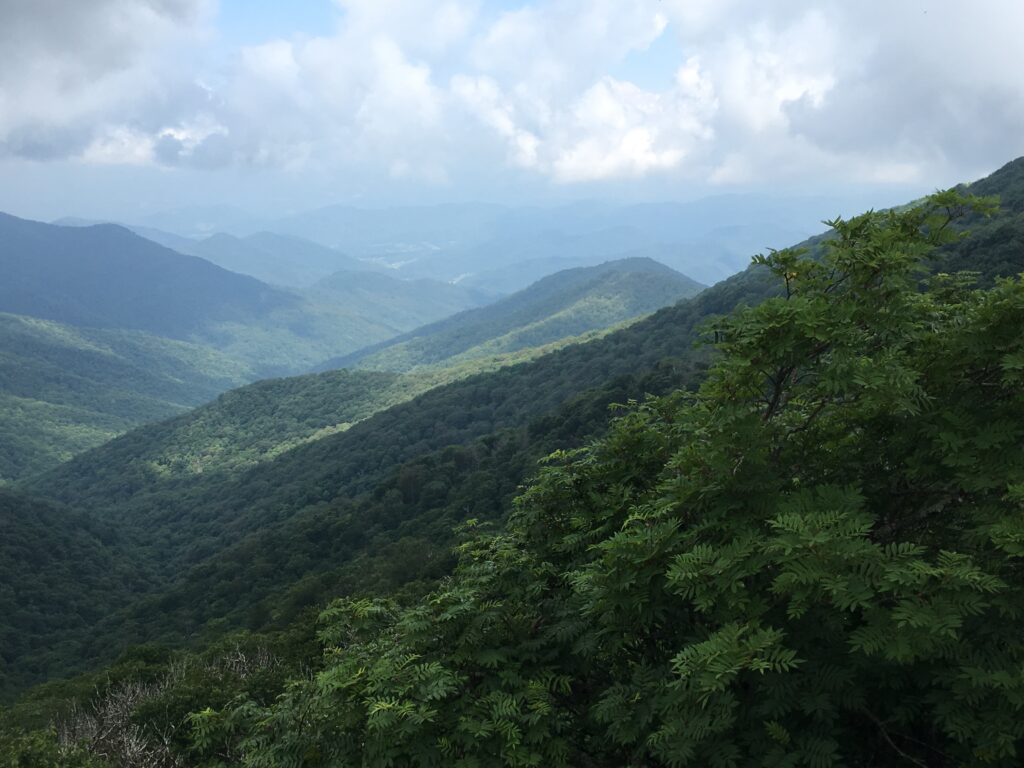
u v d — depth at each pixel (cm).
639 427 446
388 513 5978
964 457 274
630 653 355
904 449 309
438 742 295
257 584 5447
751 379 299
